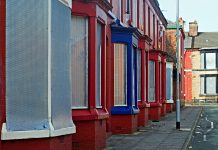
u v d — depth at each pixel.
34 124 10.66
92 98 14.56
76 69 14.48
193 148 17.42
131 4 25.09
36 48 10.86
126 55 21.16
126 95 21.17
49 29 11.08
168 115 38.38
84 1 14.54
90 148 14.46
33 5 10.83
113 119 20.84
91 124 14.49
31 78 10.71
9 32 10.32
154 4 34.59
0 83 10.00
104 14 16.14
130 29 21.09
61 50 11.90
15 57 10.41
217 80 69.62
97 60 15.80
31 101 10.67
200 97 70.12
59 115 11.58
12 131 10.14
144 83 25.66
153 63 31.22
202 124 29.66
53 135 10.84
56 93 11.42
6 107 10.15
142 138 19.62
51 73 11.12
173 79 45.06
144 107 25.72
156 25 36.97
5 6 10.25
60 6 11.88
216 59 70.12
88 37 14.65
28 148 10.45
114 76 20.89
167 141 18.67
